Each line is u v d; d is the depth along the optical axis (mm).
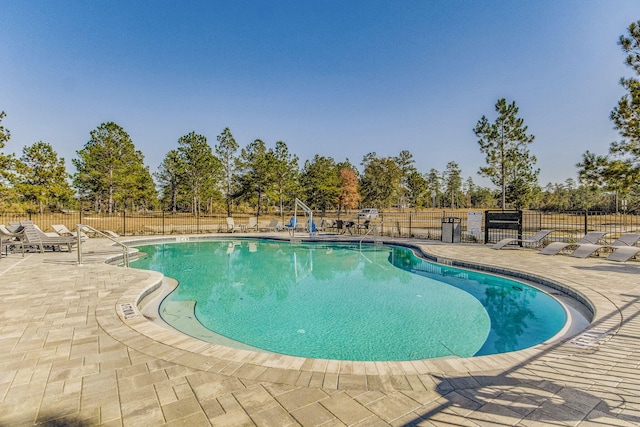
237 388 2482
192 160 33000
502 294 6742
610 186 11977
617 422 2043
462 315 5461
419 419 2094
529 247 11328
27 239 9953
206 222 26109
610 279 6273
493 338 4555
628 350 3166
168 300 6344
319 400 2318
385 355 4023
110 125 29312
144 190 33156
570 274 6754
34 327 3781
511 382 2568
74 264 8141
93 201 37406
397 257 11484
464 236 14562
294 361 2947
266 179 32281
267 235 16453
